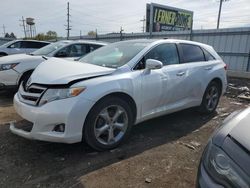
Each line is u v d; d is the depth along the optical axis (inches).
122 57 156.4
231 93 323.6
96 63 158.6
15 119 180.9
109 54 166.9
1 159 125.4
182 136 165.9
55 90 122.2
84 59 173.5
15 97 142.5
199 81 190.4
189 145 151.8
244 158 61.2
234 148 64.2
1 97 252.8
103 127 134.6
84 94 123.2
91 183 109.7
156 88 155.9
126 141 152.7
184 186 110.9
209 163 68.2
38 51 302.4
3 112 198.4
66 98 120.8
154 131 172.4
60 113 118.8
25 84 142.3
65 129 120.3
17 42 503.5
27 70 243.0
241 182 59.6
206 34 629.0
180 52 183.2
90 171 118.5
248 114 78.1
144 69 152.6
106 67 145.3
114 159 130.3
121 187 108.1
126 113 142.8
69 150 137.2
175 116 207.3
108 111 136.4
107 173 117.5
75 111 120.2
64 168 120.0
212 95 211.8
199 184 68.2
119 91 135.6
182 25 1200.8
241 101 284.7
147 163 128.2
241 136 65.9
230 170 62.4
